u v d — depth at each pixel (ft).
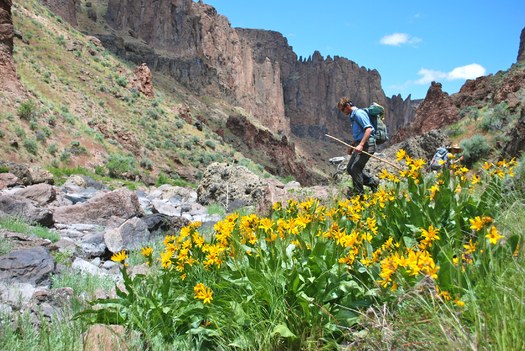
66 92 219.00
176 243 14.76
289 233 13.05
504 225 13.39
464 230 13.87
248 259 13.12
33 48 256.32
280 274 11.95
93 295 15.83
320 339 10.94
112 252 29.12
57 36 289.74
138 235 31.14
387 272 10.03
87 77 268.41
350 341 10.82
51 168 138.82
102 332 12.06
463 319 9.87
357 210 15.83
